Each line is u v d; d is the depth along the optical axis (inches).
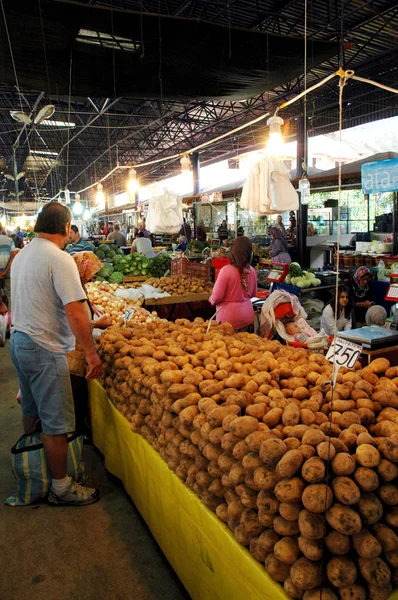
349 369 83.0
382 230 419.8
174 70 212.2
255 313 190.5
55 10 158.1
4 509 106.3
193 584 73.4
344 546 48.6
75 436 111.8
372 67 480.4
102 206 1537.9
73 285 94.5
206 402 72.6
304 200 350.6
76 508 106.3
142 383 90.7
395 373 80.8
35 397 99.1
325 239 440.8
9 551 92.3
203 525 68.1
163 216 313.1
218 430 65.1
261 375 80.8
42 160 1111.6
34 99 606.9
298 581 48.7
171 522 80.0
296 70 227.0
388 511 51.7
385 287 228.5
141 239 385.4
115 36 178.9
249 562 56.7
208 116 753.6
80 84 220.5
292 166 974.4
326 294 246.1
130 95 239.6
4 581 84.2
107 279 268.1
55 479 105.0
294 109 622.8
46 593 81.0
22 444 110.0
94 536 96.4
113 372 108.7
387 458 51.4
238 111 694.5
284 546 51.7
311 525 48.5
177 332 120.0
